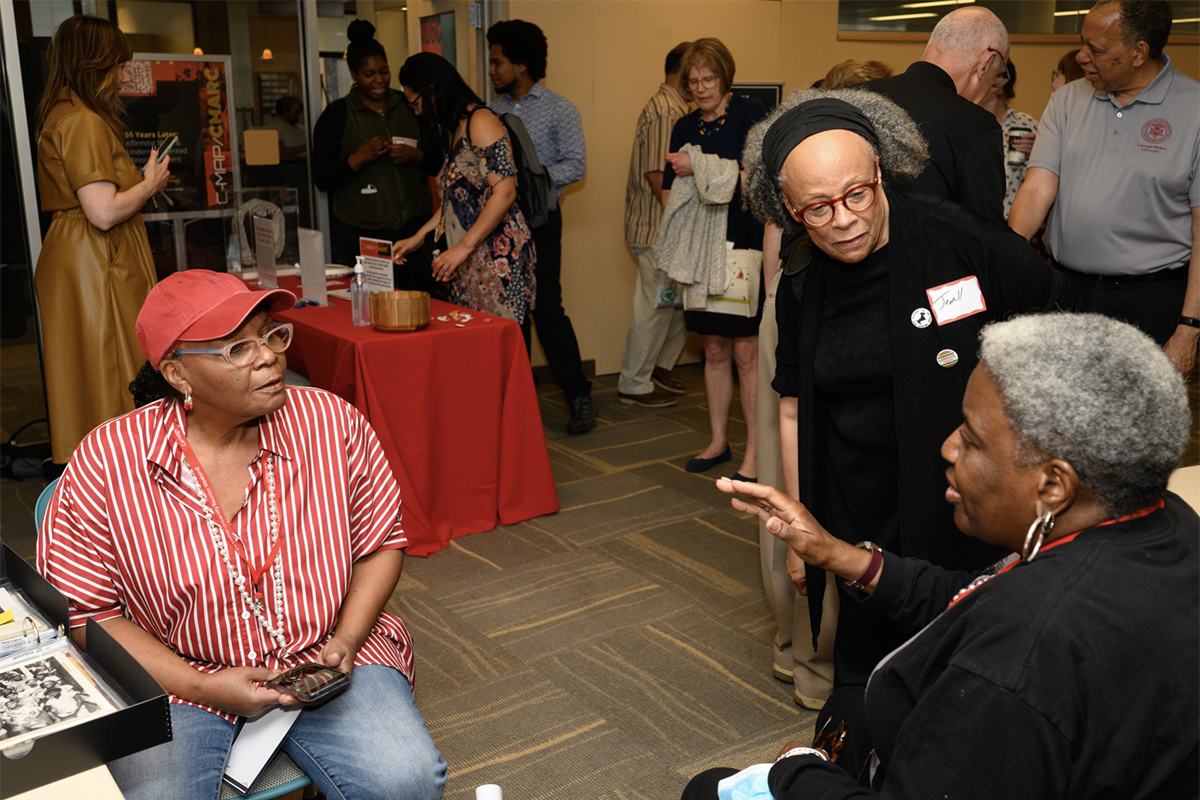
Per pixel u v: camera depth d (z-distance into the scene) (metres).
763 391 2.21
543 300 4.41
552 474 3.66
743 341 3.69
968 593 1.00
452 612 2.82
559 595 2.93
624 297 5.48
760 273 3.62
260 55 4.57
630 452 4.27
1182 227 2.70
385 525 1.62
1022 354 0.93
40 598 1.25
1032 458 0.93
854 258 1.57
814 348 1.75
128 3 4.12
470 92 3.71
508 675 2.48
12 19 3.79
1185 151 2.61
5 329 4.00
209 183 4.53
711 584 3.01
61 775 0.99
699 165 3.57
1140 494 0.91
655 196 4.66
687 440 4.44
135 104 4.25
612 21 5.00
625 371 5.00
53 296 3.51
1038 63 6.30
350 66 4.70
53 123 3.37
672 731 2.24
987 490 0.98
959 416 1.63
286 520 1.48
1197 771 0.90
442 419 3.22
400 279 4.86
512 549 3.26
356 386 3.01
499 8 4.77
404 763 1.44
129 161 3.52
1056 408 0.90
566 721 2.28
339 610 1.55
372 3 6.33
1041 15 6.27
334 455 1.53
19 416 4.08
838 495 1.87
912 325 1.61
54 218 3.52
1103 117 2.75
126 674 1.08
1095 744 0.87
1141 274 2.77
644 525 3.46
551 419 4.76
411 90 3.71
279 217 3.93
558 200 4.42
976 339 1.59
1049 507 0.94
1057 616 0.88
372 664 1.57
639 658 2.57
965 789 0.89
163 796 1.32
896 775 0.95
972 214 1.61
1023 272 1.56
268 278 3.96
